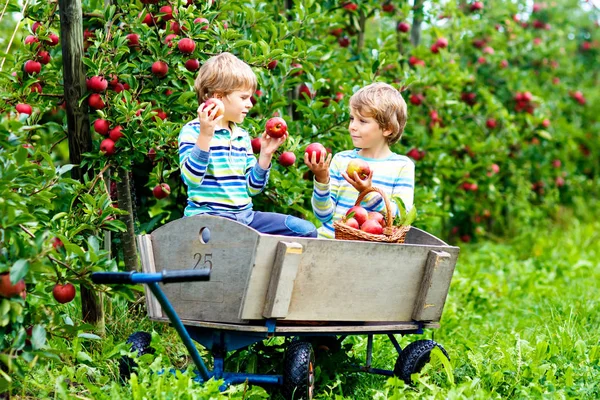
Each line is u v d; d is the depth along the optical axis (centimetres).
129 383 332
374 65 521
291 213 512
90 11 444
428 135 681
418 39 710
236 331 319
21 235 305
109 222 370
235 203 342
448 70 677
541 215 945
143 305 439
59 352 322
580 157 1065
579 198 1052
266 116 477
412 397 333
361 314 338
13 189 324
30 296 314
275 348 382
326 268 319
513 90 827
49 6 422
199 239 315
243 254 302
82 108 401
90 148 406
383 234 344
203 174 325
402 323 359
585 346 406
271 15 537
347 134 500
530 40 911
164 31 423
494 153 762
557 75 1008
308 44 521
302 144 464
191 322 314
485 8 823
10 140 296
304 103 518
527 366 367
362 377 379
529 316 549
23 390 325
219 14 458
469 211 839
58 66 446
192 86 423
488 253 802
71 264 324
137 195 496
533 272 682
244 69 348
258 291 302
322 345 384
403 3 639
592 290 604
